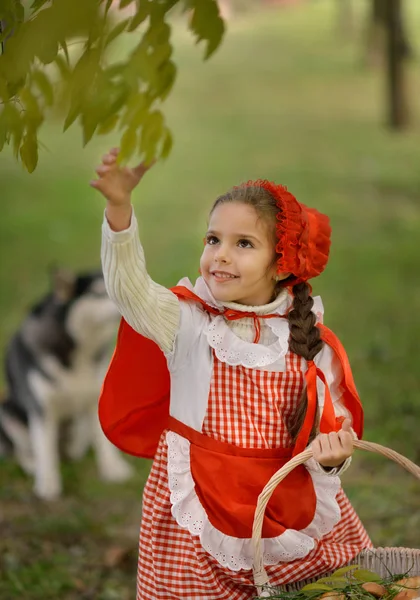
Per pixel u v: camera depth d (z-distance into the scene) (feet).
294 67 139.54
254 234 13.97
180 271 52.37
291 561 14.35
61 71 11.65
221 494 13.98
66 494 30.09
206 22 12.00
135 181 13.06
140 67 11.48
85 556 25.36
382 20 130.72
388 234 59.93
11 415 31.60
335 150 86.43
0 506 29.07
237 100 114.73
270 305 14.40
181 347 14.12
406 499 26.86
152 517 14.49
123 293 13.52
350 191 71.31
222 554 14.03
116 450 33.45
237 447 14.05
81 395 30.48
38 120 12.10
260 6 218.79
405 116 93.81
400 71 93.35
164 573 14.30
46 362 29.94
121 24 11.42
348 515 15.48
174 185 75.82
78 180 77.20
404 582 14.01
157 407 15.24
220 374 14.08
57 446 32.42
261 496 13.17
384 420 32.55
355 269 52.75
